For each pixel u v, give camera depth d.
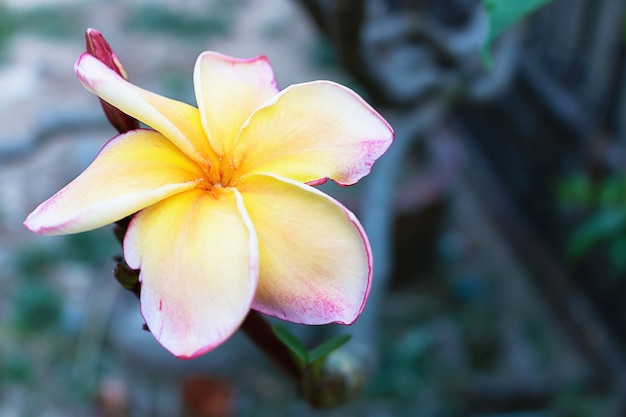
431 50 0.49
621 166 0.81
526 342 0.96
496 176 1.20
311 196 0.20
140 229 0.20
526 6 0.22
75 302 1.05
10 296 1.07
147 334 0.93
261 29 2.00
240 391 0.90
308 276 0.20
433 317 1.04
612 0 0.92
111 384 0.88
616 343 0.89
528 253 1.07
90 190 0.20
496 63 0.52
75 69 0.21
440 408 0.86
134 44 1.89
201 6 2.12
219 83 0.23
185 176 0.21
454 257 1.13
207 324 0.19
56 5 2.08
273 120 0.22
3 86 1.67
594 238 0.50
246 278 0.19
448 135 1.25
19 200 1.27
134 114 0.21
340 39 0.39
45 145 1.40
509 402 0.86
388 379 0.92
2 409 0.90
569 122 0.96
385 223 0.45
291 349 0.24
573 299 0.96
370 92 0.47
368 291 0.20
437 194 1.03
